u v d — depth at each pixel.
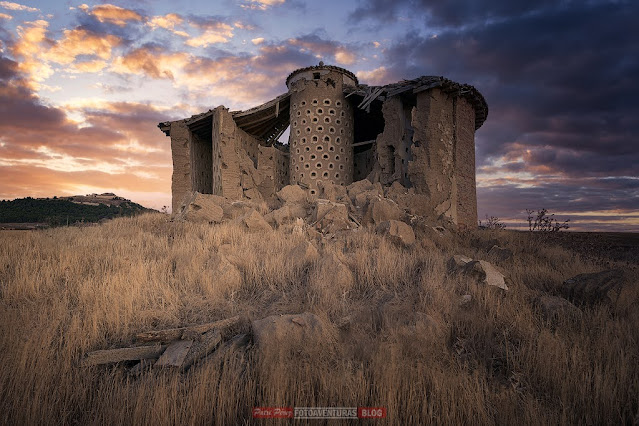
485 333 5.78
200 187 31.16
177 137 28.80
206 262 9.68
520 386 4.54
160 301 7.23
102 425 3.74
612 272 7.45
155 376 4.75
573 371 4.52
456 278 8.00
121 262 9.32
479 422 3.71
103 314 6.29
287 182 30.45
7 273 8.26
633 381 4.37
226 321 6.23
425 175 19.08
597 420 3.85
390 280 8.51
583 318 6.12
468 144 23.16
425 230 14.85
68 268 8.76
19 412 3.77
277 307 7.21
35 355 4.74
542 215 15.59
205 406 3.88
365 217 15.60
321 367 4.57
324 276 8.28
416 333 5.40
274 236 13.12
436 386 4.11
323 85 26.27
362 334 5.63
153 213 20.16
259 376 4.46
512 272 9.39
